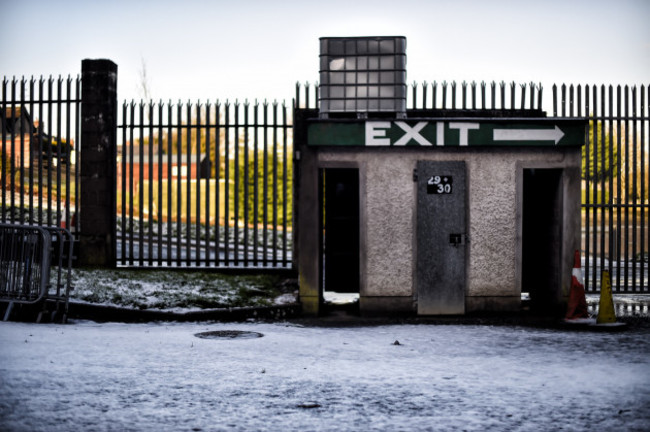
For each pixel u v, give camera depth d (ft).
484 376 20.20
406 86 35.58
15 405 15.94
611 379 19.75
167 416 15.51
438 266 34.37
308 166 34.17
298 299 34.86
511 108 38.01
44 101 41.29
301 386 18.71
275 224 39.99
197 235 40.16
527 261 37.93
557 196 34.81
